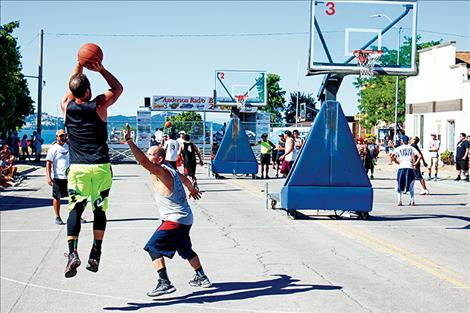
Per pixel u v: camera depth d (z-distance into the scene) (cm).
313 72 1573
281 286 827
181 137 2194
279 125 7638
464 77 3706
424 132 4112
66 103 700
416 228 1345
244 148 2889
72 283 846
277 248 1096
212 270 923
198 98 5353
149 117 4759
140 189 2278
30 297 777
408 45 1609
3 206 1733
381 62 1603
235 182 2644
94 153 696
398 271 919
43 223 1397
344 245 1129
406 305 740
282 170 2350
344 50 1580
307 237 1215
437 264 969
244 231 1286
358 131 7638
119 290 812
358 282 850
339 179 1438
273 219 1472
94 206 709
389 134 6562
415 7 1608
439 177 3047
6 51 4016
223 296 779
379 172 3528
